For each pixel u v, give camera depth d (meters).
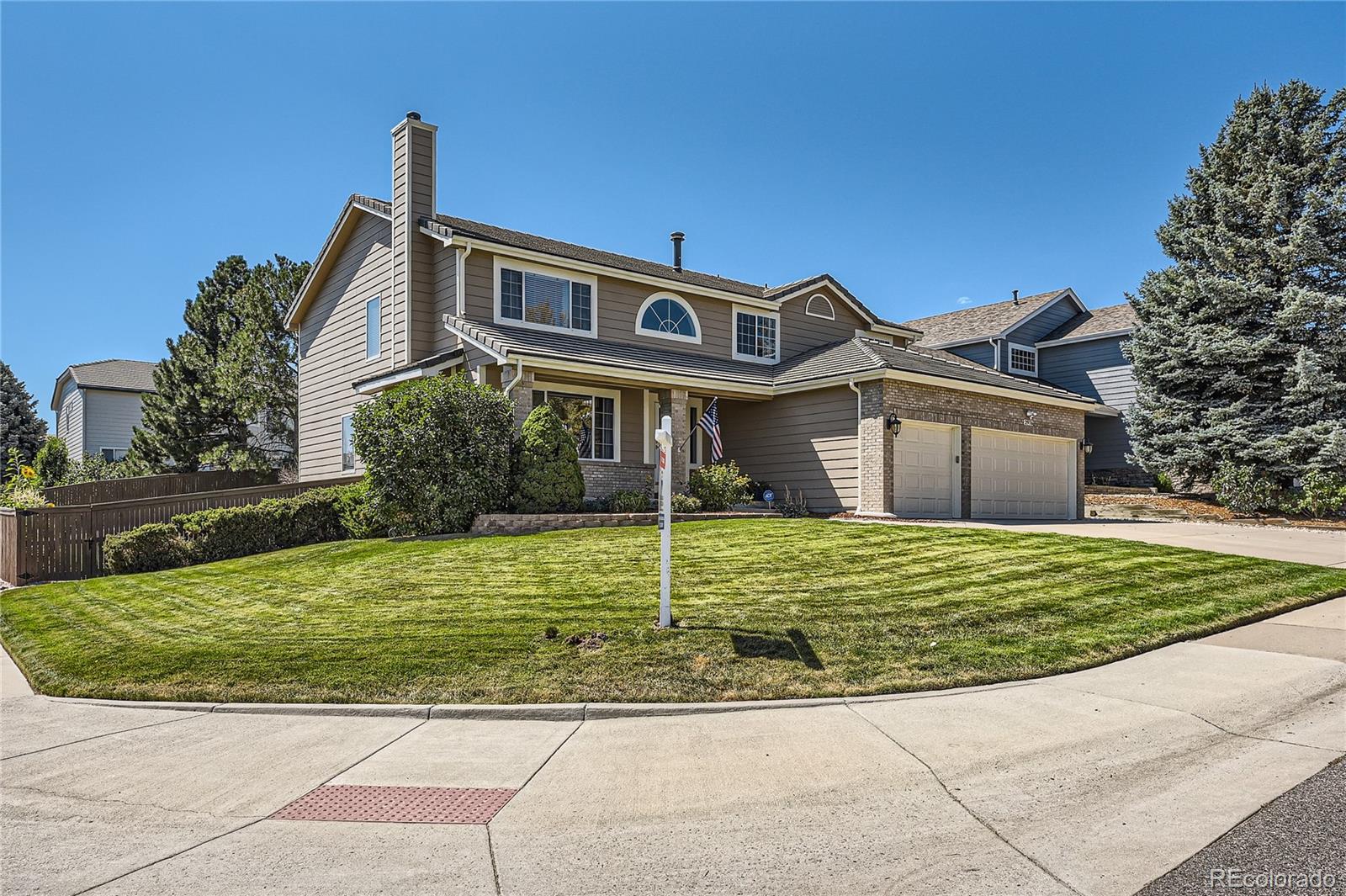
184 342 28.09
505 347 14.61
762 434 18.97
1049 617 7.86
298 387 23.84
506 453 14.18
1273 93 22.67
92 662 7.43
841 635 7.17
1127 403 28.98
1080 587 8.97
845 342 20.66
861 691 6.00
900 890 3.22
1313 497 19.62
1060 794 4.18
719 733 5.25
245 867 3.52
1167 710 5.55
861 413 16.59
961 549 10.94
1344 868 3.31
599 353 16.81
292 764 4.88
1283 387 21.75
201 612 9.27
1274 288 22.27
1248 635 7.71
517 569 10.02
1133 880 3.25
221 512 13.65
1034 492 19.73
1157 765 4.57
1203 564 10.45
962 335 31.48
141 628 8.70
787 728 5.32
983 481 18.22
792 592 8.58
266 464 26.34
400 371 16.70
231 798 4.35
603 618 7.70
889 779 4.43
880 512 16.05
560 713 5.67
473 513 13.53
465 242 16.44
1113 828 3.76
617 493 15.42
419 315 17.64
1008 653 6.83
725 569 9.75
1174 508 22.47
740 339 20.86
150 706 6.20
